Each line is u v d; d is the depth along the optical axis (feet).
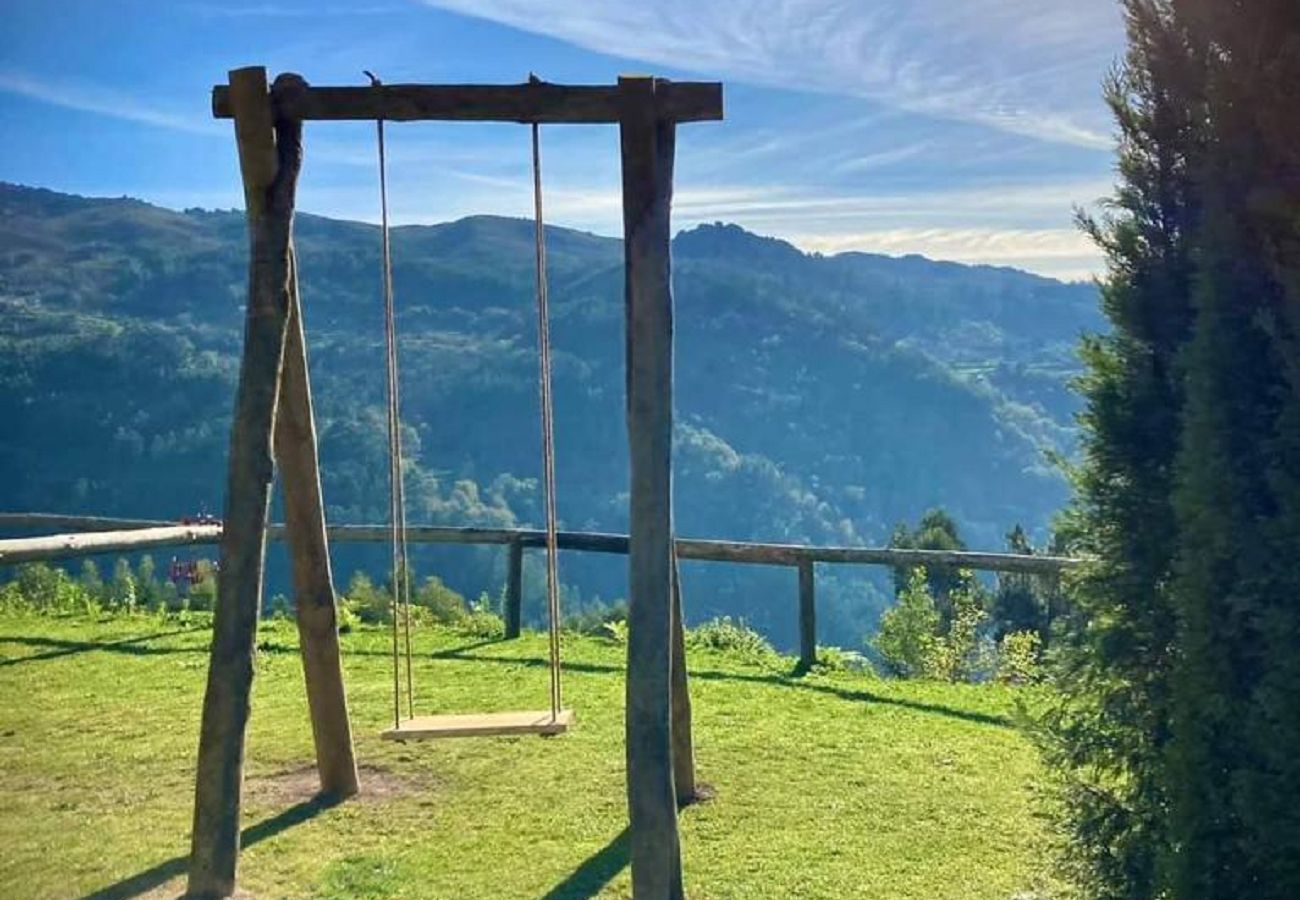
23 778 18.21
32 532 92.22
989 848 15.43
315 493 17.02
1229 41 10.44
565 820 16.43
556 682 16.70
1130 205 11.93
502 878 14.47
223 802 13.74
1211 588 10.34
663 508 13.79
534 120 14.74
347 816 16.60
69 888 14.10
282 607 35.58
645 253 14.02
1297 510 9.62
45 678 24.79
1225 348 10.28
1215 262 10.34
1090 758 12.51
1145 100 11.75
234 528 14.06
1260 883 10.29
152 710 22.21
